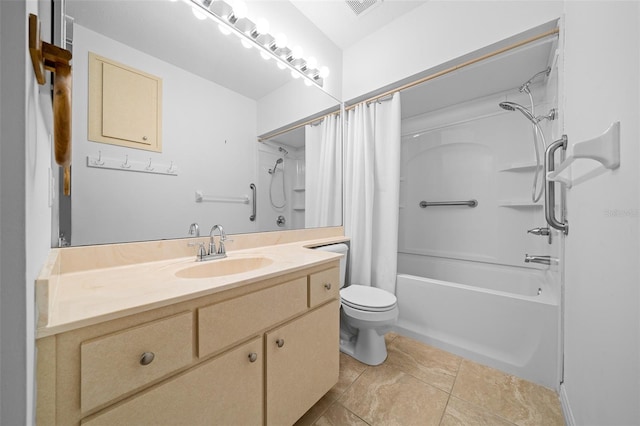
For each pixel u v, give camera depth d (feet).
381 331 4.74
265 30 4.56
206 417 2.28
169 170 3.67
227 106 4.39
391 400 3.84
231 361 2.48
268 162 5.07
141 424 1.89
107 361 1.73
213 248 3.84
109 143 3.11
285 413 3.02
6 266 1.08
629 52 1.80
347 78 6.81
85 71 2.94
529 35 4.38
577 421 2.96
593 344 2.48
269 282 2.89
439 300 5.28
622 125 1.89
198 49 3.99
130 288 2.25
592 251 2.49
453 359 4.86
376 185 6.41
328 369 3.69
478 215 7.36
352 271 6.38
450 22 5.10
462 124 7.50
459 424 3.41
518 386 4.09
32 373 1.35
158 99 3.56
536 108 6.21
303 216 5.81
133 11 3.33
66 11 2.81
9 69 1.05
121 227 3.20
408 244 8.75
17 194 1.08
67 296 2.04
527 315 4.27
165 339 2.01
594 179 2.43
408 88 5.96
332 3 5.49
